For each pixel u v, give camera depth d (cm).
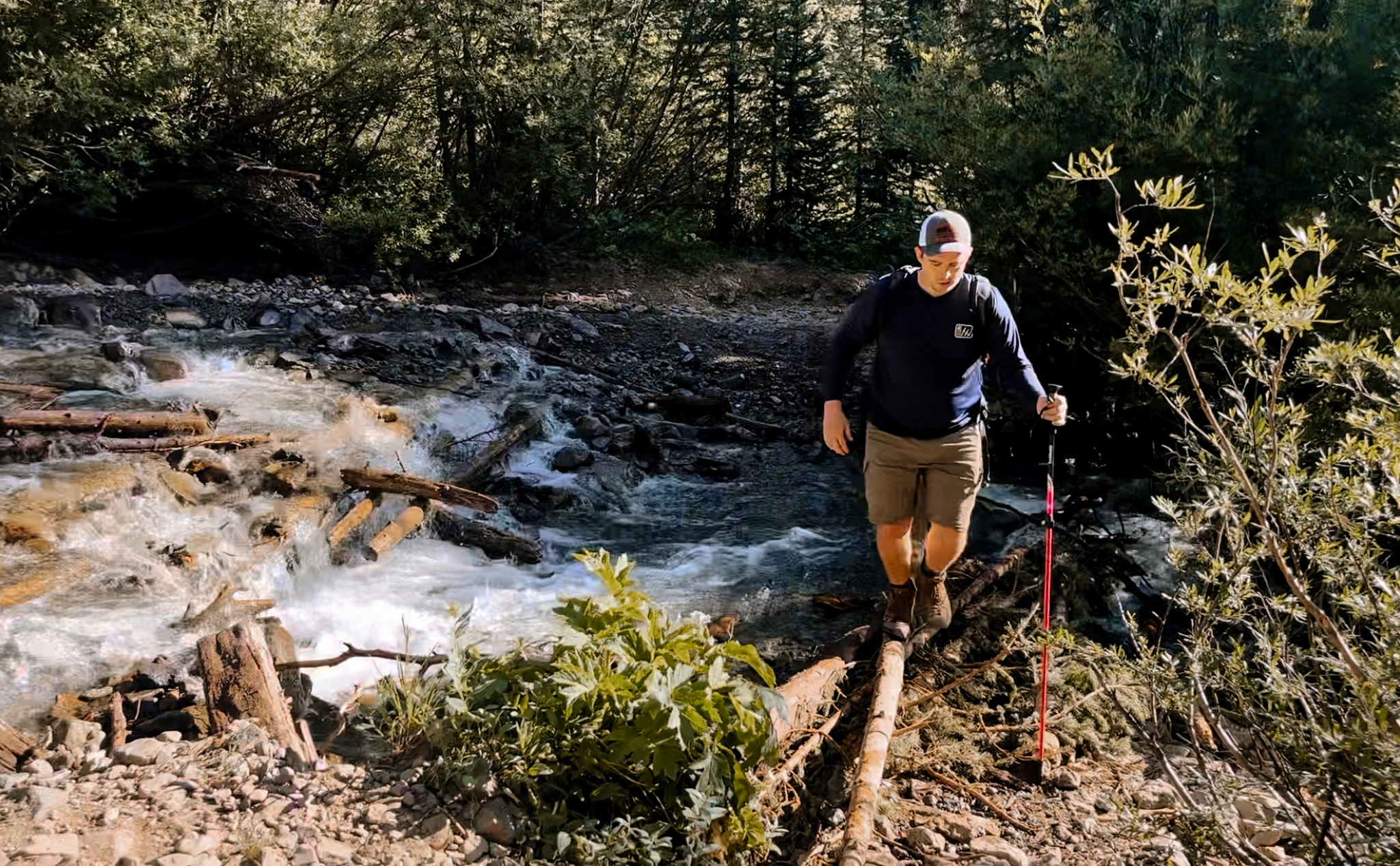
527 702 372
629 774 358
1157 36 954
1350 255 753
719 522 840
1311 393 686
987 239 920
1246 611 385
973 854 401
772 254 2284
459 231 1612
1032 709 520
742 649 387
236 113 1489
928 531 571
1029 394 466
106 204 1262
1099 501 876
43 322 1101
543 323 1359
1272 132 857
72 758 404
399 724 399
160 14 1327
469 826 349
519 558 741
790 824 411
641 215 2147
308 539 693
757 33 2270
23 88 1190
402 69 1602
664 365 1272
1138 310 350
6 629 545
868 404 506
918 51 1052
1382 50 815
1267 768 377
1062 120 933
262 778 372
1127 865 403
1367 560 341
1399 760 306
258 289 1325
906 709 503
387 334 1177
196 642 562
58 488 691
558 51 1728
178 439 799
